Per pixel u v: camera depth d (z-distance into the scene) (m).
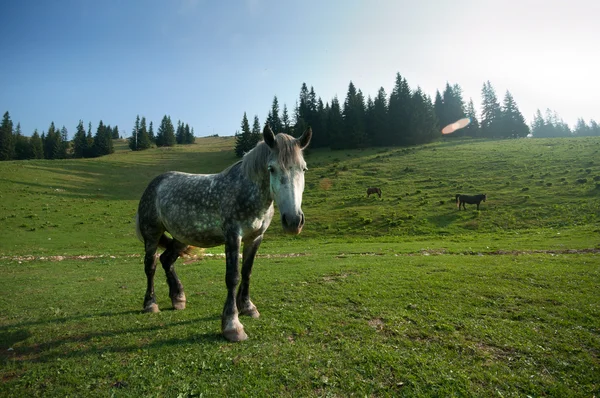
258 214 4.78
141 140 101.19
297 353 3.92
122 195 46.16
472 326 4.76
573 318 5.09
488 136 85.50
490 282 7.39
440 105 91.88
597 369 3.60
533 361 3.78
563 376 3.48
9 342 4.58
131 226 30.03
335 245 20.55
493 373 3.51
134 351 4.11
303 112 80.88
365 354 3.86
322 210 33.41
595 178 31.94
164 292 7.98
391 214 29.53
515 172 39.91
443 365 3.63
